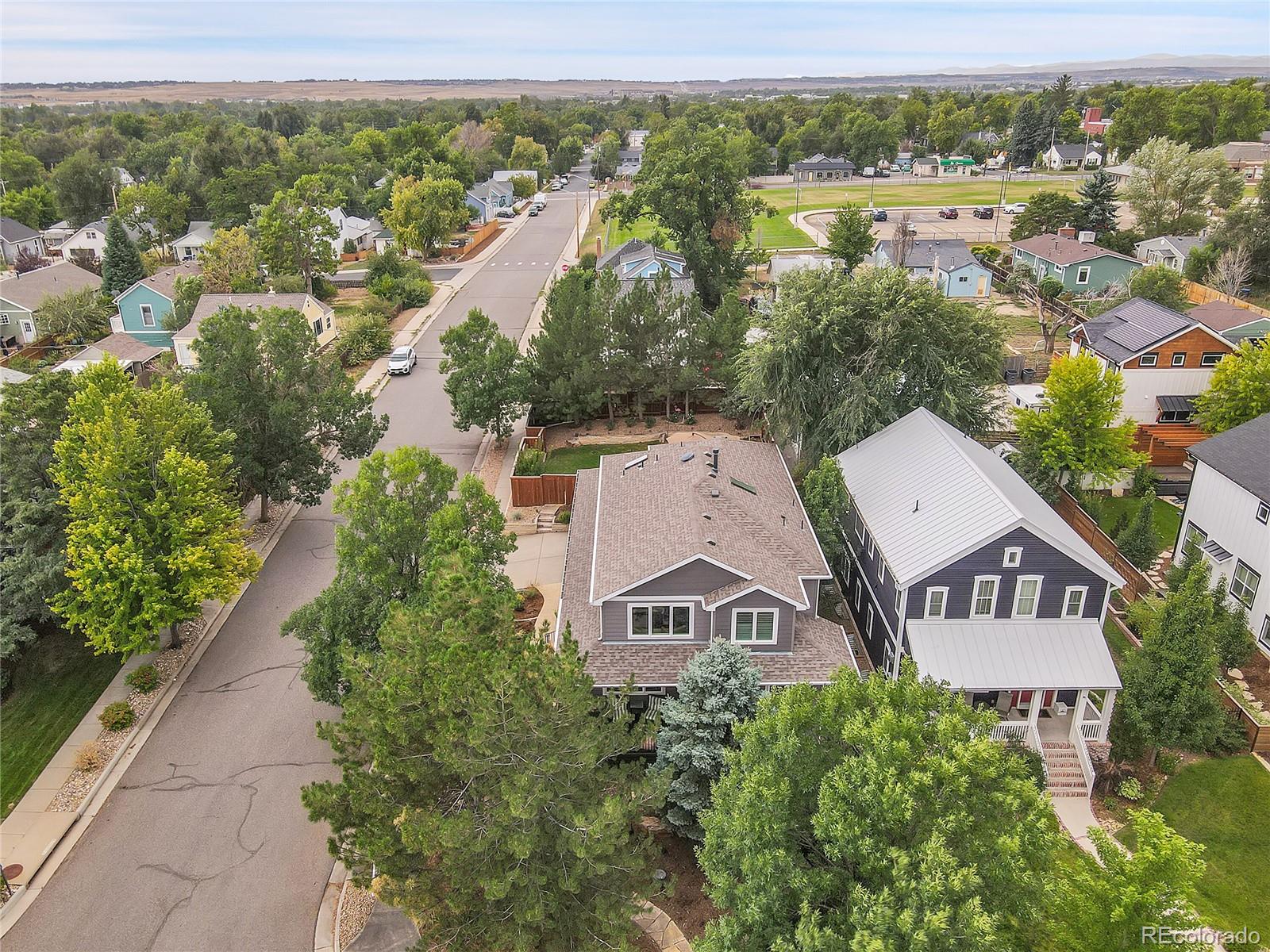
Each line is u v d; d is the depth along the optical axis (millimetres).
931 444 33719
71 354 66562
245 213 100500
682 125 123938
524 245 112188
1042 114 187500
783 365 40000
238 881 23438
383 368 63438
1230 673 31188
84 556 28047
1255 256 79625
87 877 23531
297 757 27703
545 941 18938
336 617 25844
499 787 17859
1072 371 39688
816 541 30812
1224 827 24844
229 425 37344
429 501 27359
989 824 15766
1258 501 32219
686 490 30984
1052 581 27406
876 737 16281
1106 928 15805
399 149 148250
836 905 17188
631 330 49156
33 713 29781
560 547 39562
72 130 180500
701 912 22156
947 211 125188
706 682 23844
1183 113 156625
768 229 119625
